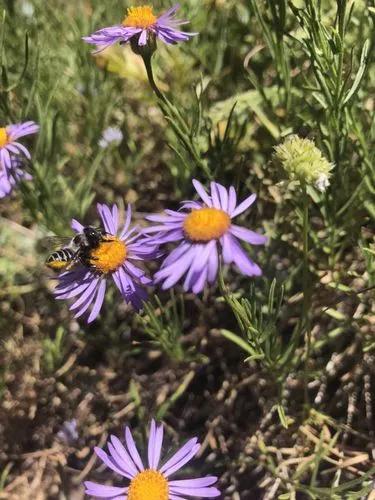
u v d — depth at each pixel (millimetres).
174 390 242
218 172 232
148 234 187
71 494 235
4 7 265
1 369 241
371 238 221
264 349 201
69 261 172
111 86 275
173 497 162
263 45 238
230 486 224
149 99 268
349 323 204
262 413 227
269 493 201
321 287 220
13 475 238
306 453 210
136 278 170
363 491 176
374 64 220
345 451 205
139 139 275
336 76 179
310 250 218
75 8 296
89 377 247
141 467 165
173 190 271
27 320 251
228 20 267
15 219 271
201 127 242
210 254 141
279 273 230
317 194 208
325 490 180
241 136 224
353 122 191
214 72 266
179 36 185
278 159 158
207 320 243
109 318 241
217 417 232
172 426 240
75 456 243
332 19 230
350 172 212
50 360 237
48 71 266
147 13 185
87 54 268
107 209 181
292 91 229
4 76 212
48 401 245
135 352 243
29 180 256
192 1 275
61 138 265
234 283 241
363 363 209
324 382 214
